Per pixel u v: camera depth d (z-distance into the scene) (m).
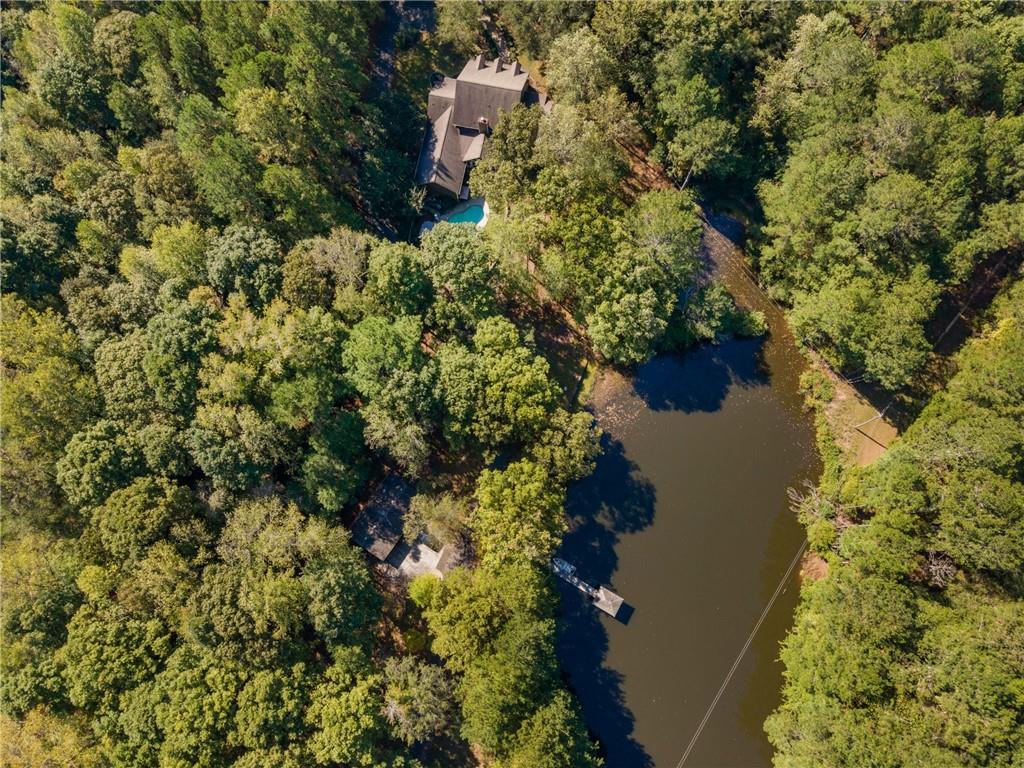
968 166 77.56
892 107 80.56
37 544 68.00
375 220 96.56
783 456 83.88
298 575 70.31
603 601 77.19
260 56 84.81
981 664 58.06
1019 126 78.12
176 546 67.69
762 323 89.44
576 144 81.62
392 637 76.06
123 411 72.75
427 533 79.38
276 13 92.81
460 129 96.19
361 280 81.00
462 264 77.50
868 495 74.00
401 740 70.25
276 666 64.25
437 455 83.19
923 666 60.88
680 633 76.38
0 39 108.06
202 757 58.81
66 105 94.94
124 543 65.81
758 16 93.50
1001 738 55.16
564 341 89.88
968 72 81.50
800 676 67.88
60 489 71.62
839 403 85.06
